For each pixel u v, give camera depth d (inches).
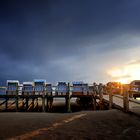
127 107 424.5
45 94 867.4
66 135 248.5
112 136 246.2
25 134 253.8
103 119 350.6
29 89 871.7
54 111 949.8
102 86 728.3
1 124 314.3
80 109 956.6
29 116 411.5
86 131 268.4
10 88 865.5
